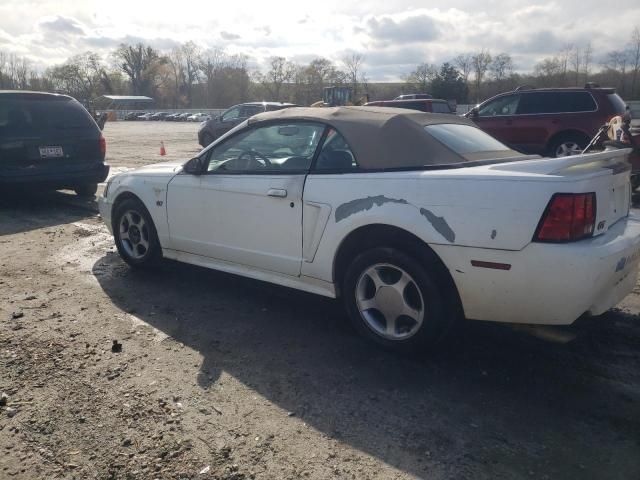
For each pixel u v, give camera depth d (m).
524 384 3.23
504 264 3.05
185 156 17.39
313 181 3.77
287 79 93.75
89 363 3.44
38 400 3.02
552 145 11.40
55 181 8.09
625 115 9.97
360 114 3.89
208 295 4.68
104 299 4.55
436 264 3.32
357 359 3.53
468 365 3.46
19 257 5.72
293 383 3.23
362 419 2.87
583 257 2.89
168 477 2.43
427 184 3.28
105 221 5.47
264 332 3.95
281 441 2.69
